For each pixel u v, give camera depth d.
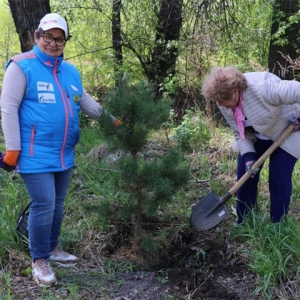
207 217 3.82
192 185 4.92
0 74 9.59
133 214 3.62
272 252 3.51
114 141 3.33
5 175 4.91
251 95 3.36
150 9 8.64
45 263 3.28
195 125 6.52
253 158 3.68
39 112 2.99
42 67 3.01
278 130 3.57
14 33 10.62
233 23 8.33
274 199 3.74
